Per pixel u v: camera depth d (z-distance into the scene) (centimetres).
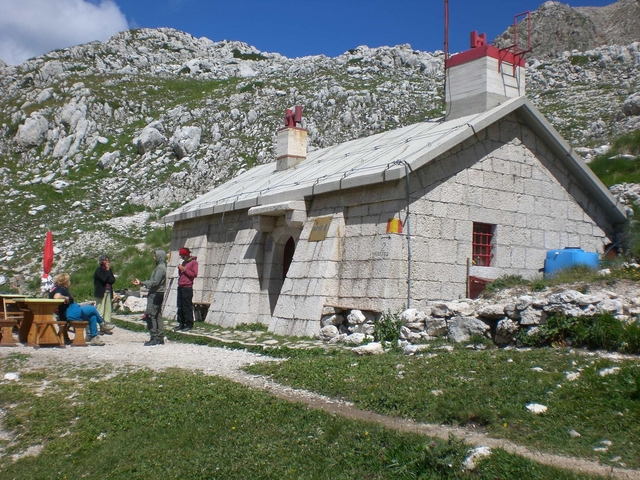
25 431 832
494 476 577
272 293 1866
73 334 1633
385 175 1455
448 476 596
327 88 5934
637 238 1759
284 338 1513
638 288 1095
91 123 5381
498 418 725
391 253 1434
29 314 1456
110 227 3900
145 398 919
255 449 723
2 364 1143
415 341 1218
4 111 5816
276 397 898
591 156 2538
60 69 6788
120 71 7231
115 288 3017
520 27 8281
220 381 1002
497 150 1639
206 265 2267
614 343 933
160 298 1479
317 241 1623
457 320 1170
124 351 1333
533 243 1681
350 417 786
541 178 1722
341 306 1530
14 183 4666
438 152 1488
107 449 763
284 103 5656
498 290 1315
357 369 1016
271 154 4656
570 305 1022
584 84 5784
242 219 2083
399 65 7481
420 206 1486
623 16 8156
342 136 5078
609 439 642
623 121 3691
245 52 9200
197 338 1531
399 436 688
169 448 754
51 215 4181
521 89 1759
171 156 4859
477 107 1694
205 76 7306
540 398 766
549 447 641
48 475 711
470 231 1565
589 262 1581
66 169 4841
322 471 651
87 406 899
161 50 8519
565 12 8219
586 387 768
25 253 3612
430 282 1480
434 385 872
